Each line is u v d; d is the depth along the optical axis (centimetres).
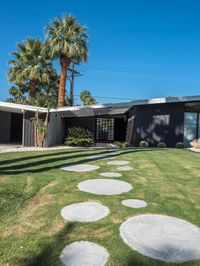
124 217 353
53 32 1975
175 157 878
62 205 398
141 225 329
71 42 1991
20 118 1975
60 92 1986
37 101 1544
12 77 2125
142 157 867
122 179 560
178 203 411
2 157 851
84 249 273
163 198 436
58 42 1944
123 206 393
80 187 492
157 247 278
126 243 284
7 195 447
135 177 582
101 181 539
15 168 661
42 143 1424
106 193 457
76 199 424
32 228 323
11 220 353
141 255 262
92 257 258
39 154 936
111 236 300
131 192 466
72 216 355
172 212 374
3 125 1841
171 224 334
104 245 281
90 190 473
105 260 254
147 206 395
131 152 1007
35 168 665
